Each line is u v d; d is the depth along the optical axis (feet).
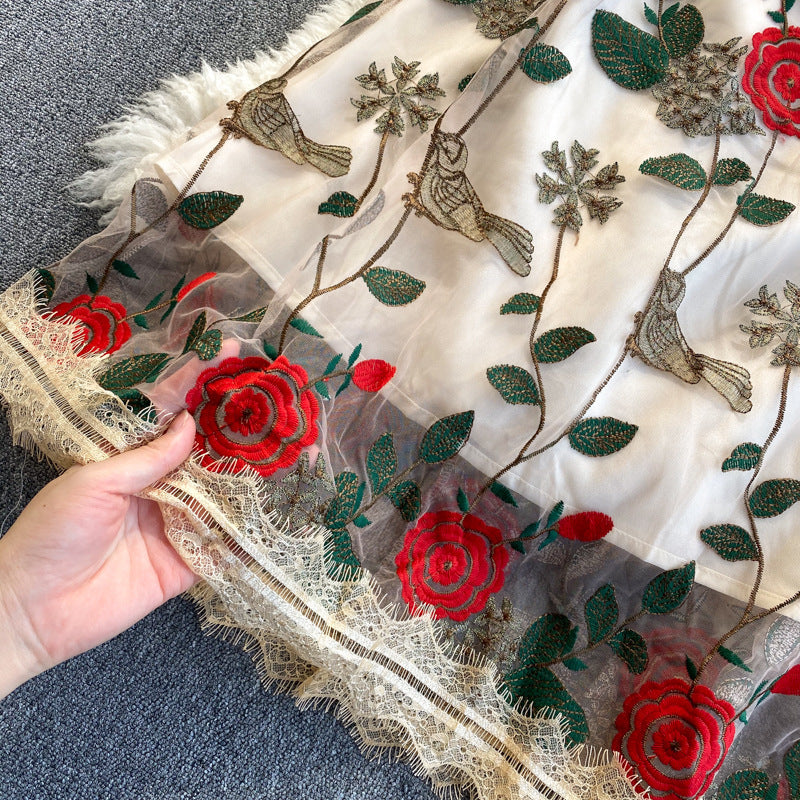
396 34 2.56
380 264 2.41
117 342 2.41
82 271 2.46
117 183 2.71
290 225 2.45
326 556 2.26
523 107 2.41
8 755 2.51
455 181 2.39
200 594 2.54
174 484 2.15
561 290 2.38
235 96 2.78
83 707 2.56
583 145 2.45
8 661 2.18
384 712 2.30
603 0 2.45
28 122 2.87
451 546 2.39
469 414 2.35
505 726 2.35
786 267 2.46
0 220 2.77
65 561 2.12
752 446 2.36
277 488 2.24
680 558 2.33
